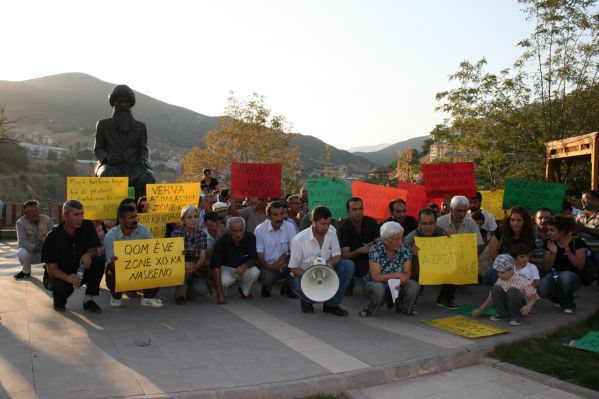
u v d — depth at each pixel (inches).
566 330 254.7
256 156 1739.7
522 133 805.9
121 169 469.7
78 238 270.7
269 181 394.0
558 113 773.9
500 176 853.2
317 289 267.7
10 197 2684.5
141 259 276.2
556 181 546.9
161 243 281.0
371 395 180.9
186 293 311.6
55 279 270.8
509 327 249.0
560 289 279.1
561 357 215.9
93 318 264.7
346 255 316.8
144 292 290.8
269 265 312.3
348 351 214.8
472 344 223.0
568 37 749.9
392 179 1897.1
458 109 843.4
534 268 263.6
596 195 372.5
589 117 754.2
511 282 253.1
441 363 205.8
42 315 267.6
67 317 265.6
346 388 185.2
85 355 207.2
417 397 180.1
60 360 201.0
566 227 289.9
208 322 260.8
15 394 168.4
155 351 214.1
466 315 274.7
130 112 489.4
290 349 217.6
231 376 186.2
